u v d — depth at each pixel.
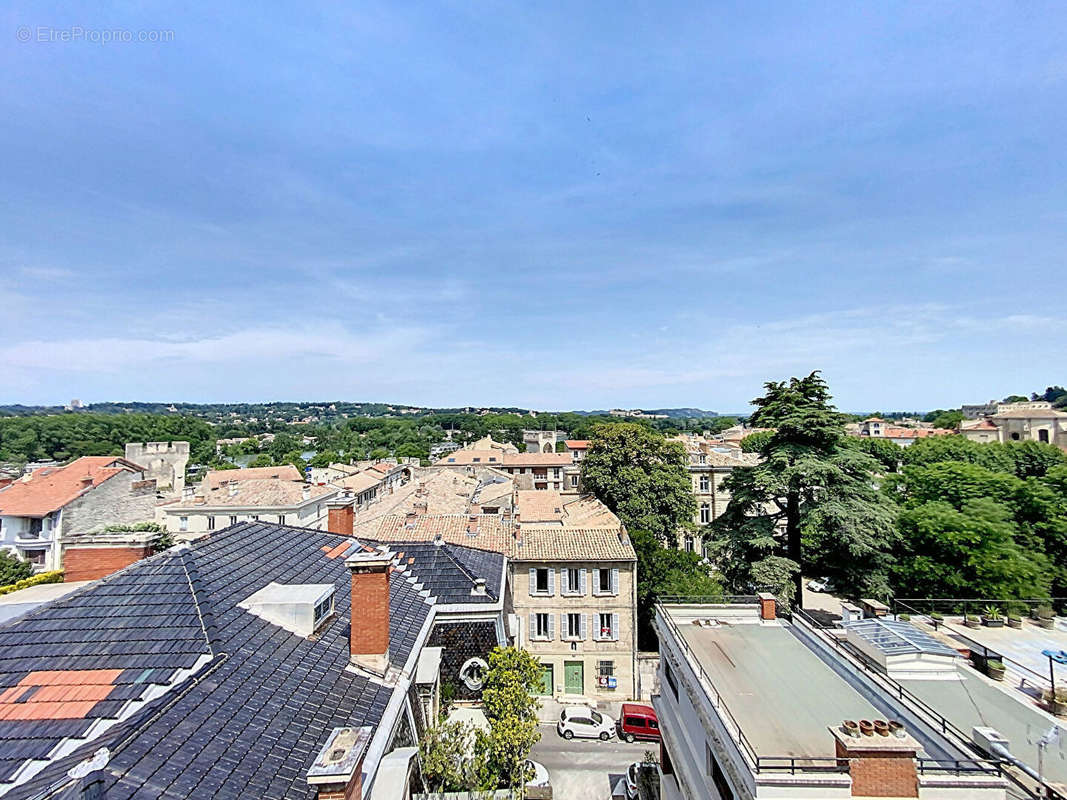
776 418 32.47
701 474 61.38
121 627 10.67
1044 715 13.92
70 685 9.23
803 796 9.34
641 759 24.23
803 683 13.90
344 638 13.74
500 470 92.25
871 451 69.56
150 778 7.33
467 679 18.36
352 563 13.03
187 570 12.79
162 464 73.06
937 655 15.20
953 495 39.31
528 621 30.11
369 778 9.90
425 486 51.25
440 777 14.44
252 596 13.36
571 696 29.77
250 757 8.55
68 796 6.53
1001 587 31.00
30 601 18.45
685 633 17.53
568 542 31.61
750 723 11.87
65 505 42.44
